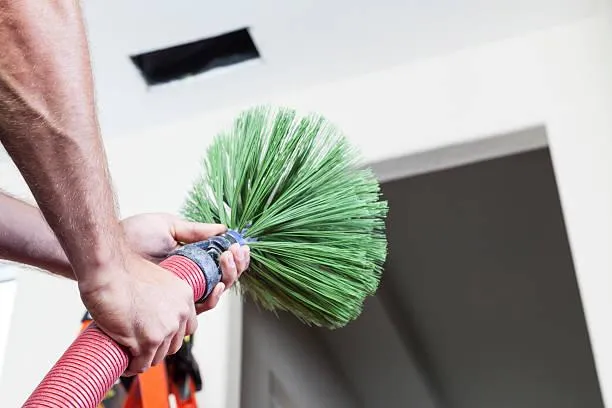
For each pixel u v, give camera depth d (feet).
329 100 6.48
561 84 5.83
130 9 5.77
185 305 2.21
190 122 6.91
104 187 1.86
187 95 6.68
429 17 5.94
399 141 6.07
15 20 1.59
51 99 1.66
